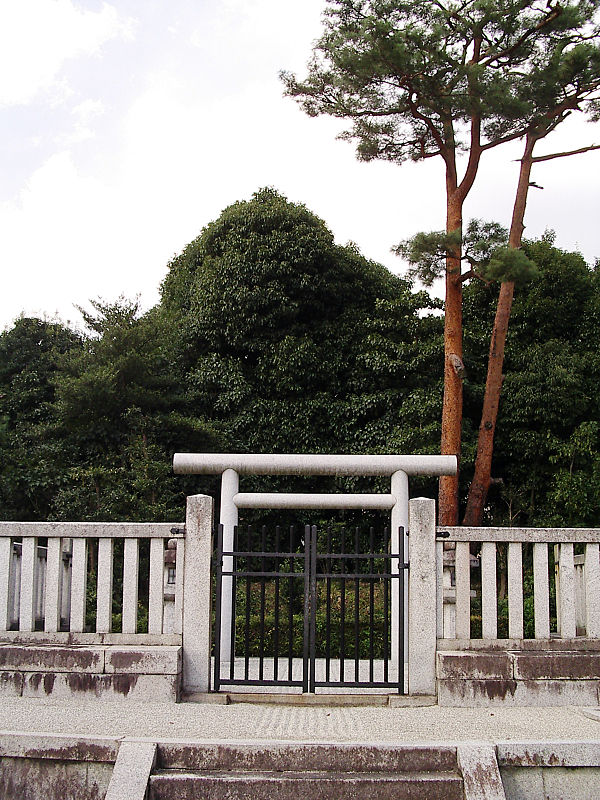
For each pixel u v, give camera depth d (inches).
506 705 279.6
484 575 302.4
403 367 724.7
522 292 724.7
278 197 826.8
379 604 469.7
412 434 665.6
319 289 762.8
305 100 633.6
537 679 281.7
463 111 577.6
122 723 244.2
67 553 366.9
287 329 761.0
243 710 270.7
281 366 737.0
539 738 228.5
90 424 676.1
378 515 702.5
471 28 572.7
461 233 550.6
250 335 763.4
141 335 685.9
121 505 596.4
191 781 210.1
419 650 288.7
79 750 218.4
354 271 788.6
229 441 717.3
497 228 593.0
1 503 643.5
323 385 762.8
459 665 282.4
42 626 343.9
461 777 211.6
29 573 303.3
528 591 531.8
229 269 753.6
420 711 271.1
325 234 780.0
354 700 286.8
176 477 685.3
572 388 650.8
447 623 299.3
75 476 619.5
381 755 218.1
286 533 718.5
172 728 239.8
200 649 292.2
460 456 600.4
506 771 218.2
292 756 218.1
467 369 711.7
